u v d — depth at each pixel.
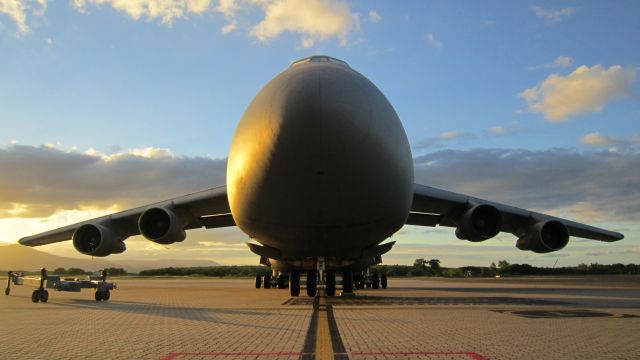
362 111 10.66
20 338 7.31
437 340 6.95
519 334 7.52
